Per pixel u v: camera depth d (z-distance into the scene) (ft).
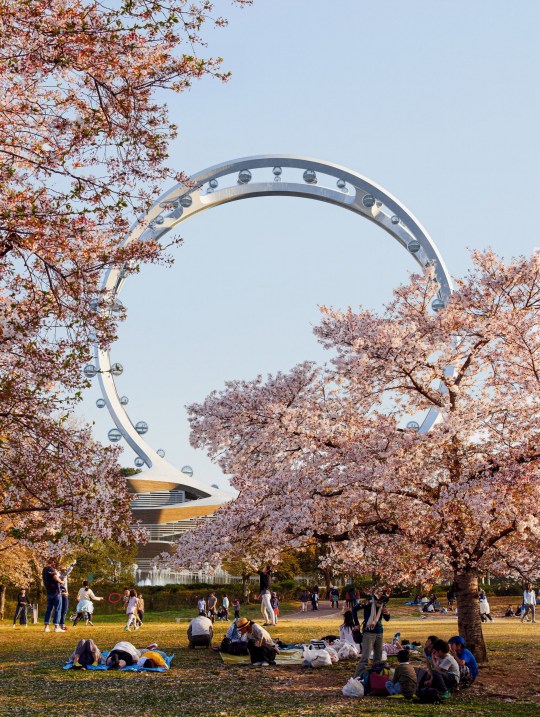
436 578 67.41
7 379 40.24
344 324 70.64
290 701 47.29
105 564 200.95
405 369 67.15
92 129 39.65
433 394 70.74
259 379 70.28
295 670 60.80
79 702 45.60
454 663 50.52
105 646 76.07
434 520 62.18
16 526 46.68
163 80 40.68
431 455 63.77
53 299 41.14
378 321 68.54
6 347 39.70
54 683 52.75
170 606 195.72
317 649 67.62
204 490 272.10
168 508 265.54
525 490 59.11
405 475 63.62
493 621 131.54
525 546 65.46
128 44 38.91
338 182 235.20
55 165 40.01
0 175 38.11
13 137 39.01
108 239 42.98
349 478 62.08
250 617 150.61
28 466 42.75
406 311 75.92
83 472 42.83
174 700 46.88
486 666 60.18
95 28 38.17
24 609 118.62
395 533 65.26
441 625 109.50
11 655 68.95
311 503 61.57
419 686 47.98
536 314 69.26
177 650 73.00
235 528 63.05
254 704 45.96
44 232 38.40
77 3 38.22
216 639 84.43
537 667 59.88
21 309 39.91
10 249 39.01
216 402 69.10
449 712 43.16
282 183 240.53
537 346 65.31
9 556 119.14
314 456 66.49
